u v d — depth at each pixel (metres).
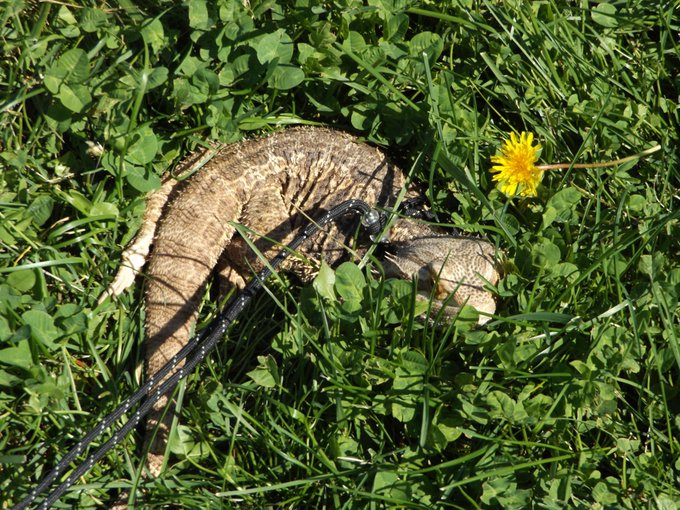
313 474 1.12
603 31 1.23
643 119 1.21
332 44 1.18
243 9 1.17
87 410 1.14
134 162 1.16
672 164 1.20
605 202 1.19
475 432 1.12
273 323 1.18
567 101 1.21
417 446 1.12
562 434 1.12
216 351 1.17
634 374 1.14
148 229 1.17
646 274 1.16
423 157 1.20
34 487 1.10
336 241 1.18
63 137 1.17
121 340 1.15
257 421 1.12
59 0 1.16
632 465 1.12
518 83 1.21
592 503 1.11
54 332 1.12
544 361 1.14
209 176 1.18
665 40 1.22
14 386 1.12
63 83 1.14
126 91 1.15
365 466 1.12
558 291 1.15
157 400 1.12
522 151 1.16
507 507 1.10
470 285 1.13
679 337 1.14
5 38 1.15
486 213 1.18
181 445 1.12
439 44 1.19
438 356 1.12
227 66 1.18
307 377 1.14
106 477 1.12
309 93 1.21
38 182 1.16
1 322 1.11
